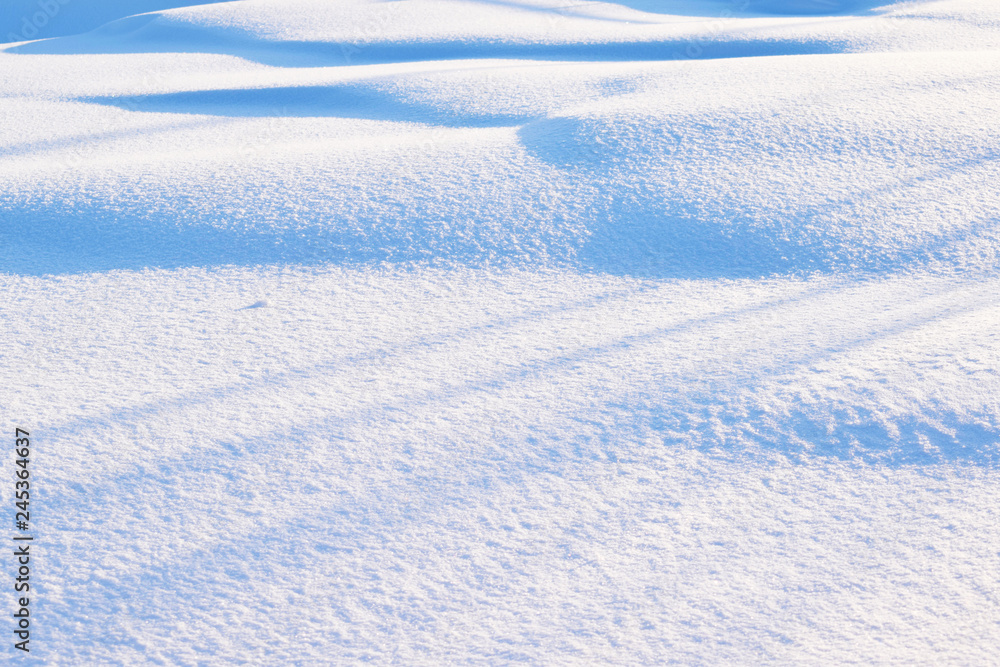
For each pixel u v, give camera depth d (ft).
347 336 12.38
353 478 8.79
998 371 9.56
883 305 12.45
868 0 66.49
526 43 50.55
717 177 17.94
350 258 15.53
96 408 10.27
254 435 9.61
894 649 6.17
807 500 8.11
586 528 7.92
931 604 6.60
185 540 7.87
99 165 21.52
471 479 8.74
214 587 7.29
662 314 12.81
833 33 47.19
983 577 6.81
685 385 10.32
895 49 42.65
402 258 15.48
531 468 8.91
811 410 9.41
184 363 11.56
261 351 11.91
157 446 9.39
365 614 6.95
